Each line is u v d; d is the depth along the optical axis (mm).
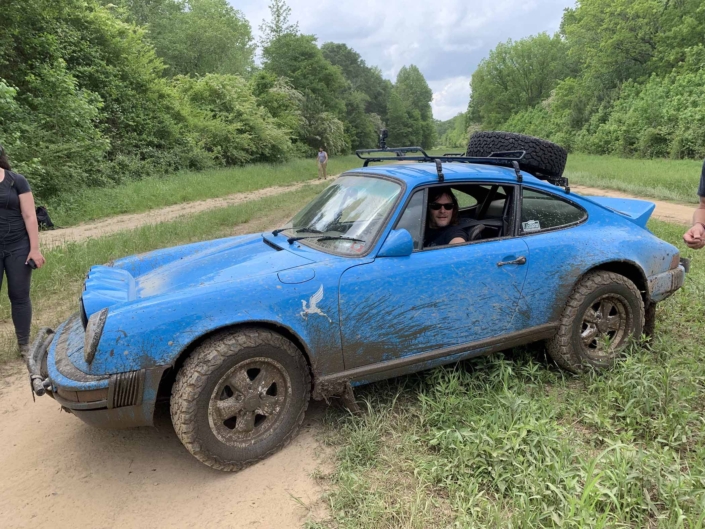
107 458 3020
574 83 47188
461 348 3379
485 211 3838
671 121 31188
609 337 3932
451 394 3334
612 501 2344
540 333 3617
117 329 2566
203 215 11344
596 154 38938
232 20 51625
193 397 2607
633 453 2580
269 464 2902
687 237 3082
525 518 2197
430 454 2873
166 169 20438
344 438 3074
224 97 29766
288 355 2881
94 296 2875
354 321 3021
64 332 3148
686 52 34469
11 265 4082
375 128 84500
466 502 2457
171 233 9188
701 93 30375
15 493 2723
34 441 3207
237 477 2812
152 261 3836
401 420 3184
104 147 15617
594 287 3662
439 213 3611
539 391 3465
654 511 2289
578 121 45062
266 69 54438
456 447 2727
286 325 2836
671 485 2357
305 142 47188
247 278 2924
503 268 3418
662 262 4074
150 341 2588
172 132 21594
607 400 3180
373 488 2617
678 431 2848
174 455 3043
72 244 7945
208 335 2773
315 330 2926
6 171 4047
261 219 11547
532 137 4348
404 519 2369
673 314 4707
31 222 4125
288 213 12516
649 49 39750
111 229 10984
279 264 3129
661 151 31109
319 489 2684
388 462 2824
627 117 35312
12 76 14656
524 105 75125
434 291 3217
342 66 97000
